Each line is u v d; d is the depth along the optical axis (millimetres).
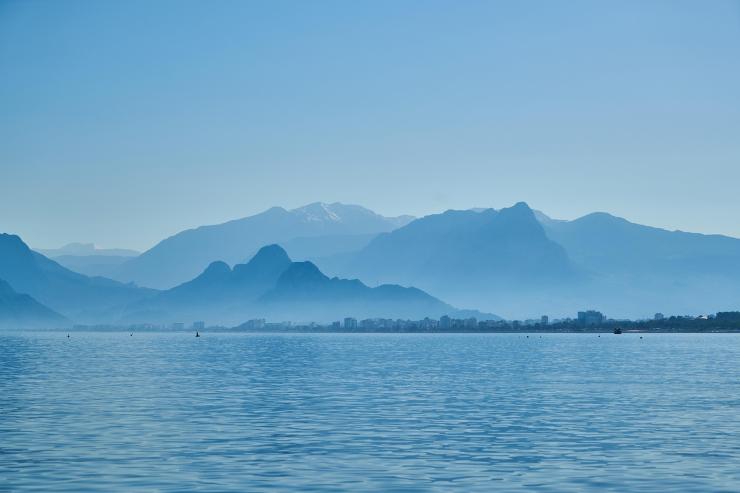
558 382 136000
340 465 61250
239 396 110688
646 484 54812
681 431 78125
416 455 65438
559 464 61812
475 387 126188
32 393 113438
